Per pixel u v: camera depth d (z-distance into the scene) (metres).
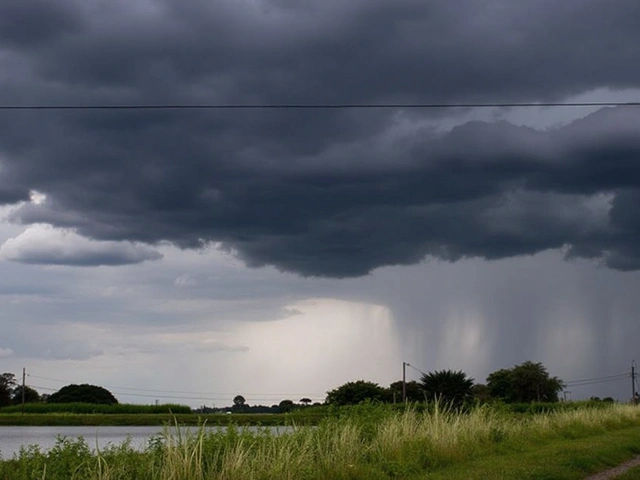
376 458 21.34
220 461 17.59
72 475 16.30
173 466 16.39
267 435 19.64
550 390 118.94
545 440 31.62
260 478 16.81
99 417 86.19
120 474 16.45
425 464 21.56
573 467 21.09
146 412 94.69
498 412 33.31
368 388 68.56
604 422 42.91
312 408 30.31
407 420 25.67
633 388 119.81
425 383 73.31
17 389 128.38
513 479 18.42
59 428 76.31
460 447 24.27
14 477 16.52
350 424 23.58
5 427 80.25
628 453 26.75
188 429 18.89
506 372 122.44
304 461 18.25
